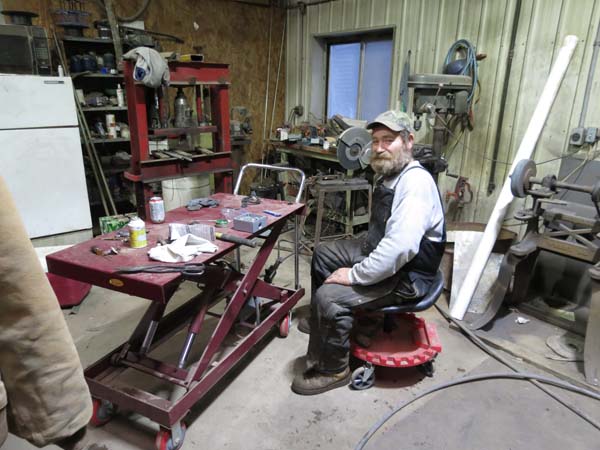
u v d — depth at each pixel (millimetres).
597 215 2193
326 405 1861
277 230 2094
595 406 1854
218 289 2189
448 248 2857
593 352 2004
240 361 2152
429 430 1724
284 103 5090
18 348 595
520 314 2598
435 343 1971
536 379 2004
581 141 2605
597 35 2508
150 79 2445
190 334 1804
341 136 3279
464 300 2520
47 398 637
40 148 3135
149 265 1498
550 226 2391
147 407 1535
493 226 2555
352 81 4457
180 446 1627
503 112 3059
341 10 4145
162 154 2834
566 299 2732
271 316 2146
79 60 3502
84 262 1524
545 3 2727
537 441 1675
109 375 1739
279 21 4781
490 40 3051
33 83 3002
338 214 3764
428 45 3475
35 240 3289
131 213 3699
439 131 3086
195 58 2807
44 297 601
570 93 2670
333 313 1800
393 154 1824
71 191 3359
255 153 4992
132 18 3816
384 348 1977
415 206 1700
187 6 4125
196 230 1769
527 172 2293
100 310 2611
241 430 1719
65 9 3422
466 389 1962
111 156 3857
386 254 1700
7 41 2955
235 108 4602
